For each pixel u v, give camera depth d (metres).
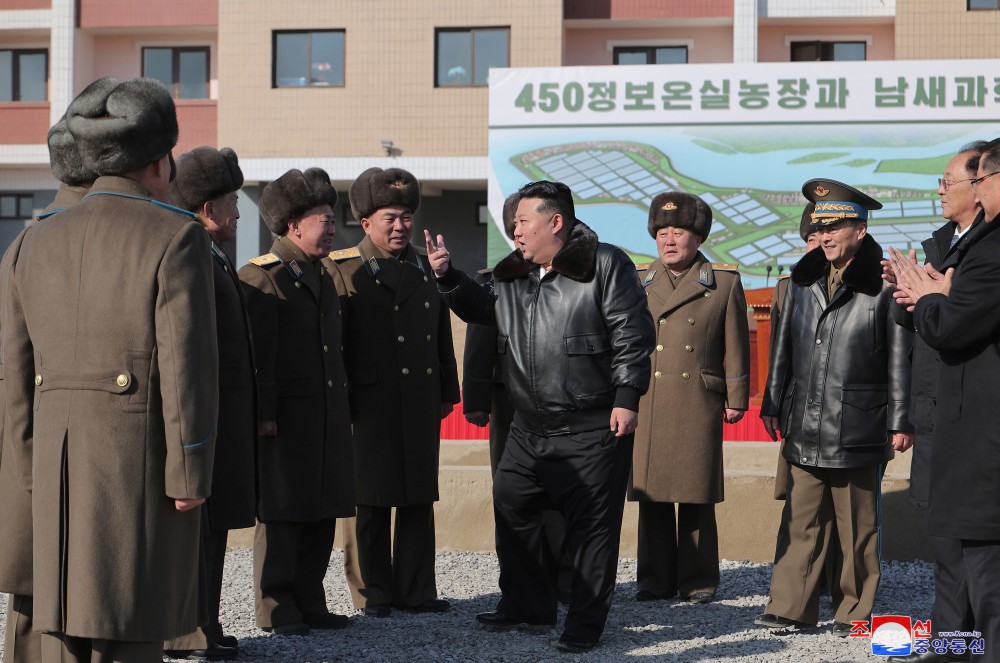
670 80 20.00
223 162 5.27
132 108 3.81
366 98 22.92
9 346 3.86
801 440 5.66
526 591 5.62
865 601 5.64
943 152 19.42
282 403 5.65
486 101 22.69
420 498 6.11
